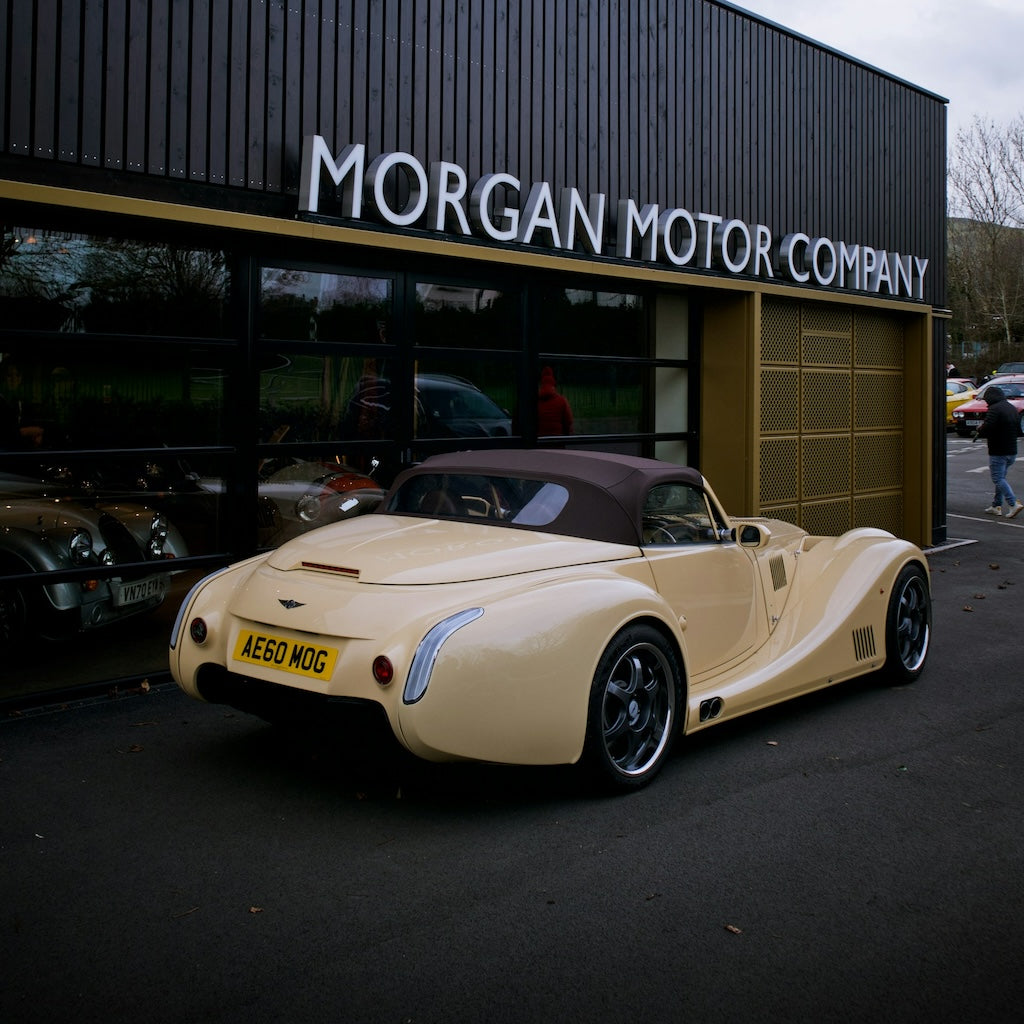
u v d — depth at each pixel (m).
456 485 5.09
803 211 10.60
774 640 5.58
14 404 5.51
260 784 4.50
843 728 5.46
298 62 6.50
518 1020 2.78
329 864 3.72
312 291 6.70
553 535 4.67
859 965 3.09
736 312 9.66
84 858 3.76
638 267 8.52
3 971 2.99
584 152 8.36
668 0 9.06
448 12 7.34
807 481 10.70
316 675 3.96
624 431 9.09
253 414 6.42
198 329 6.18
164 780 4.54
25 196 5.24
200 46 6.05
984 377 47.78
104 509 5.87
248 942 3.17
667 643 4.57
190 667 4.45
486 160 7.62
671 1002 2.88
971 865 3.81
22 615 5.61
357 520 5.09
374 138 6.91
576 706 4.08
